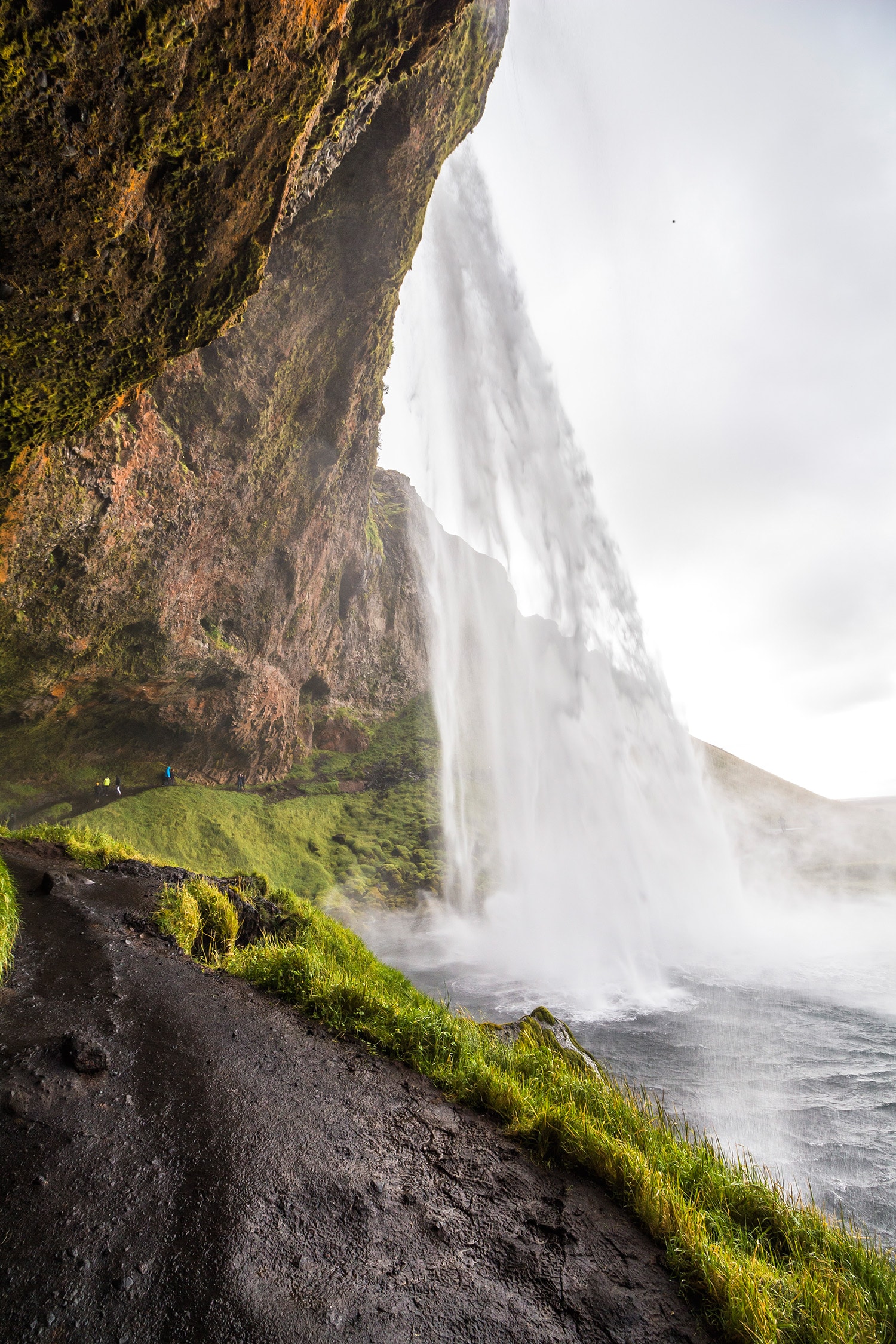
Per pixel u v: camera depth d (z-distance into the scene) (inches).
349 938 532.4
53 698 1115.9
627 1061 743.7
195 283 298.4
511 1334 120.6
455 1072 233.9
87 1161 149.9
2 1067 178.4
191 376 1113.4
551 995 1059.3
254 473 1299.2
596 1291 135.6
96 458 919.0
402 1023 262.8
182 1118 175.2
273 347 1195.3
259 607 1503.4
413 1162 175.9
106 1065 193.3
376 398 1801.2
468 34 964.0
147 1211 137.8
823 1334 133.4
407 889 1640.0
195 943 381.4
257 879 596.1
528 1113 207.6
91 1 187.5
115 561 1017.5
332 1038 254.2
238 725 1556.3
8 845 492.7
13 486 464.8
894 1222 400.5
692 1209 166.6
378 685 2519.7
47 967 268.4
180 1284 120.0
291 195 452.1
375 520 2824.8
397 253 1176.8
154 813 1325.0
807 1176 468.8
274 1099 195.9
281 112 264.1
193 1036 228.7
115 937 326.3
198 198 268.5
